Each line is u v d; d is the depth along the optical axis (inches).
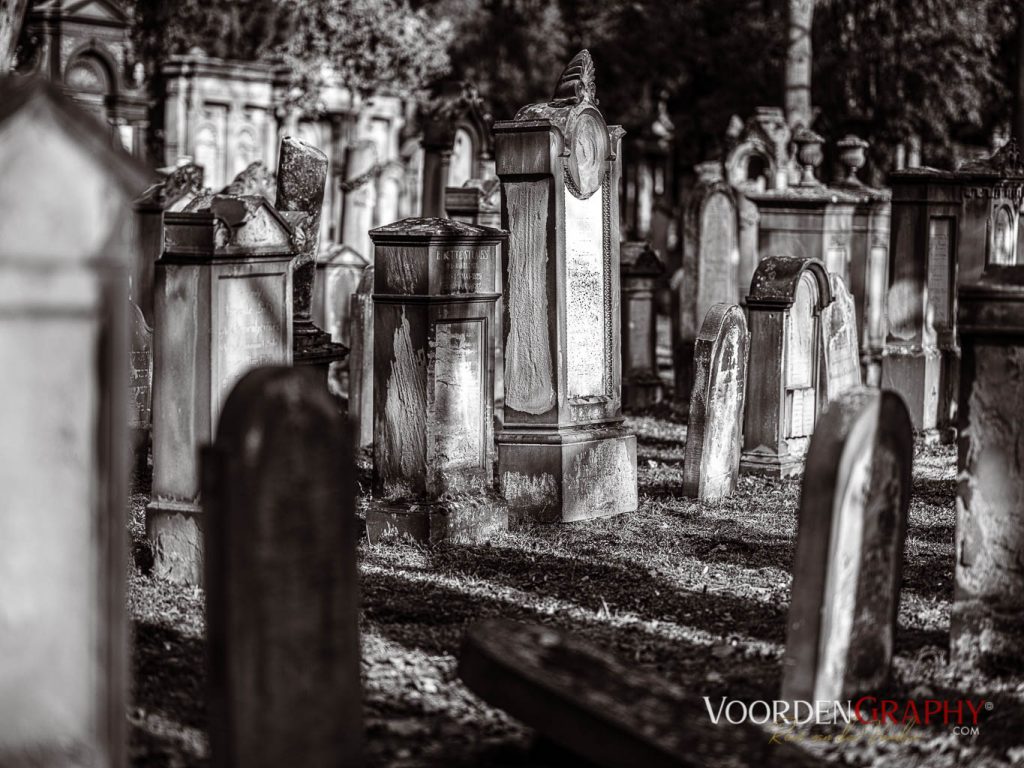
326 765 219.5
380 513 431.5
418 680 301.4
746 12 1745.8
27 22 1284.4
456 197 801.6
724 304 526.3
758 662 324.8
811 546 275.3
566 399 475.8
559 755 252.8
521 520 473.4
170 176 642.8
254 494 209.5
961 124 1782.7
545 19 1820.9
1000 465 307.4
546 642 250.5
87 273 197.6
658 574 406.9
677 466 599.2
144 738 257.1
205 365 373.7
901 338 692.1
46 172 192.2
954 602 317.1
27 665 198.1
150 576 380.5
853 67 1596.9
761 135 1088.8
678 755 230.7
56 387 197.6
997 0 1572.3
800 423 588.1
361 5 1481.3
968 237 714.8
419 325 425.7
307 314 514.6
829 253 792.3
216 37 1728.6
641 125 1752.0
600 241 494.0
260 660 211.8
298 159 510.6
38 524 197.8
